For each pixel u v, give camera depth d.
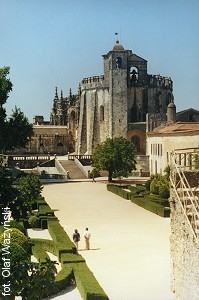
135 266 36.16
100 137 145.50
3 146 103.00
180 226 26.95
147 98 145.75
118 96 140.38
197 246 23.19
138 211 63.03
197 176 29.86
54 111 188.00
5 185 33.50
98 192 84.94
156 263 36.72
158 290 30.25
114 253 40.41
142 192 78.00
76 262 35.28
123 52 140.50
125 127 139.62
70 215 60.25
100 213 61.69
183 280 26.27
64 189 90.00
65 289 31.38
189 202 28.06
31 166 131.12
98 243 44.34
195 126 87.62
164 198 69.31
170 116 129.75
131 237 46.44
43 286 20.83
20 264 20.52
